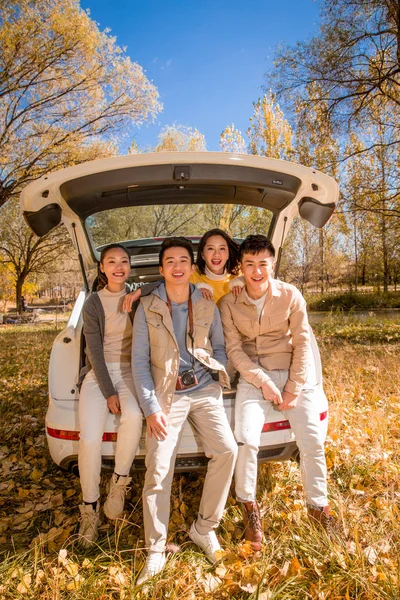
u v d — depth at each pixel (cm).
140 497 284
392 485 261
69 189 267
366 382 506
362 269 3003
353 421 385
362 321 1437
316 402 263
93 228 342
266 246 259
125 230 357
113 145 1709
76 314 302
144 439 249
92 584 198
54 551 227
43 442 381
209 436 237
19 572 205
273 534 238
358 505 257
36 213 286
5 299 4172
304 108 1193
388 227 1313
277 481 294
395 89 1127
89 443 238
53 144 1545
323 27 1142
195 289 267
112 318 268
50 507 274
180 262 249
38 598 193
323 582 195
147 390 239
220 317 277
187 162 251
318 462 244
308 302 2564
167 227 361
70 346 278
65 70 1516
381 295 2544
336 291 2909
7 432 400
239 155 252
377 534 227
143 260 387
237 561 211
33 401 489
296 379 255
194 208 344
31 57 1455
